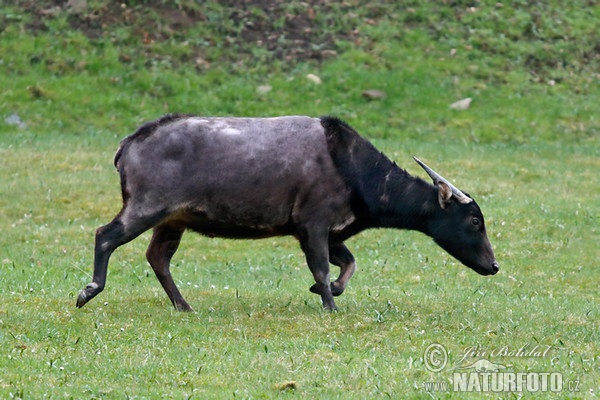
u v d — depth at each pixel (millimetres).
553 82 87938
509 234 55750
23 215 57375
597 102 85438
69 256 50875
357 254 52438
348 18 93938
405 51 89875
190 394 26094
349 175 36438
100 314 34812
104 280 34875
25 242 52938
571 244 54719
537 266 50844
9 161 65188
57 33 86812
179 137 35125
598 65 91250
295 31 91875
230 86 83688
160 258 37156
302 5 95125
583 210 60125
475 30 93188
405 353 30859
